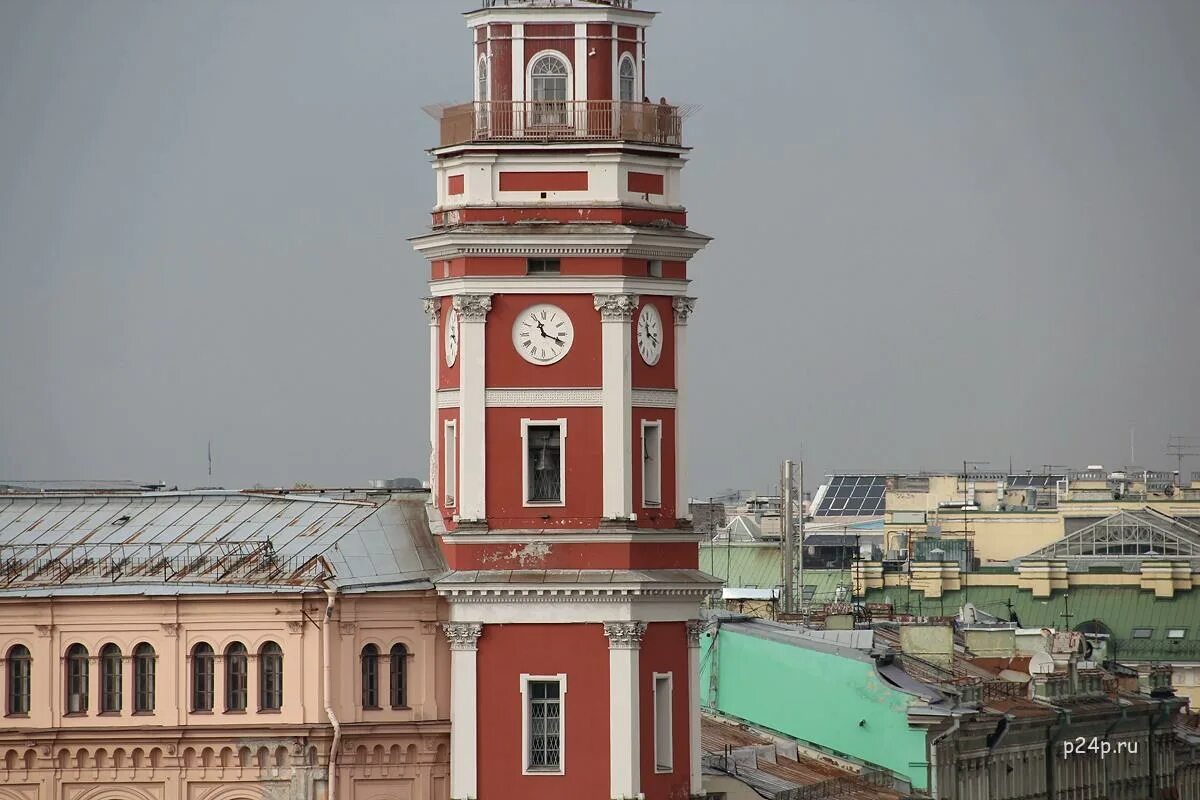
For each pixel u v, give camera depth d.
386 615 131.50
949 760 149.50
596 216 132.25
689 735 133.88
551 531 131.88
